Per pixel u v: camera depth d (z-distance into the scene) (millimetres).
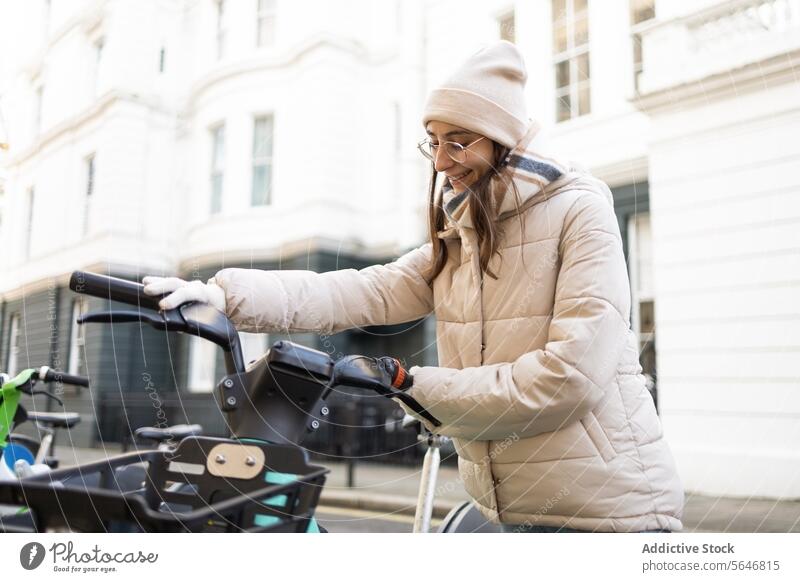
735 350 4223
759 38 4246
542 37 3090
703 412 4270
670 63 4359
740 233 4352
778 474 3707
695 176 4473
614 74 4078
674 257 4598
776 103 4215
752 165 4324
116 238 4266
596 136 4168
